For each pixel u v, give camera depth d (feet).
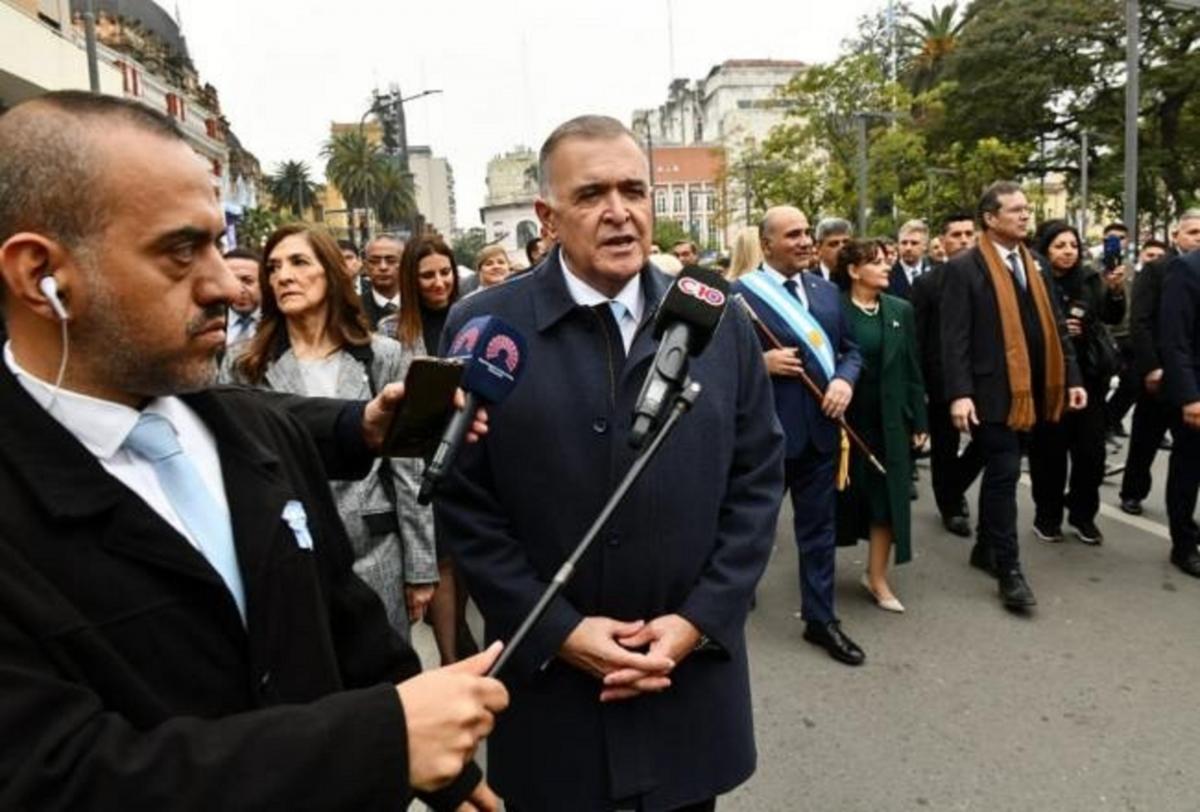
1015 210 14.20
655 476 6.07
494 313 6.47
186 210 3.59
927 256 32.89
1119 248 35.68
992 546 14.82
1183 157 107.96
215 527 3.90
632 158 6.23
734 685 6.43
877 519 14.69
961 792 9.72
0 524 3.27
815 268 20.31
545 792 6.23
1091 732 10.82
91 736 3.06
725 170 122.52
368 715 3.37
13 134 3.46
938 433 18.51
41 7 49.65
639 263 6.24
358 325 9.57
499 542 6.20
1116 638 13.39
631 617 6.12
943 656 13.05
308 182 227.81
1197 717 11.06
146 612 3.49
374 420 5.25
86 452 3.49
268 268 9.32
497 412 6.17
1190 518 15.97
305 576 4.16
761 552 6.50
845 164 93.91
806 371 13.02
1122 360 24.35
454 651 12.26
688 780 6.25
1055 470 17.70
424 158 264.52
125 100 3.64
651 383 5.28
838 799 9.67
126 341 3.54
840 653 12.97
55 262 3.45
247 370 9.41
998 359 14.24
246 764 3.15
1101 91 108.37
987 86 108.17
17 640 3.10
